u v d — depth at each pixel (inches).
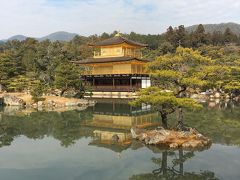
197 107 1142.3
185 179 828.0
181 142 1138.7
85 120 1803.6
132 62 3152.1
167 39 6441.9
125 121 1748.3
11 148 1183.6
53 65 3690.9
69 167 943.7
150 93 1310.3
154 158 1008.2
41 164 977.5
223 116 1854.1
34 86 2790.4
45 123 1712.6
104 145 1198.3
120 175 866.8
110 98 3026.6
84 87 2854.3
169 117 1798.7
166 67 1293.1
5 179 854.5
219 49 5315.0
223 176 840.3
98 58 3420.3
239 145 1146.0
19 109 2311.8
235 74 3006.9
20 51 4672.7
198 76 1239.5
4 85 3267.7
